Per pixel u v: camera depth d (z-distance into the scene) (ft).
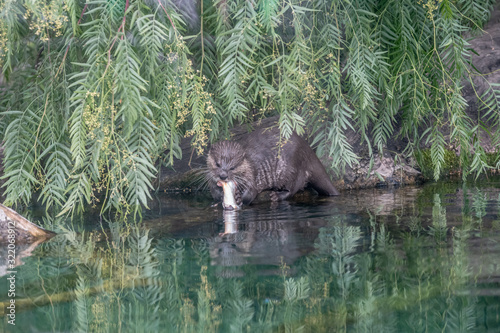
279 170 24.72
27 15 15.72
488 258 12.16
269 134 25.73
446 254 12.64
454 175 28.58
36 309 9.72
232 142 23.43
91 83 15.84
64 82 18.19
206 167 26.45
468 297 9.75
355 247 13.83
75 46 18.90
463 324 8.53
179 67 16.85
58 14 15.75
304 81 18.69
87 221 19.02
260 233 16.31
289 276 11.42
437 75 21.95
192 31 20.01
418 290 10.19
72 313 9.48
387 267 11.77
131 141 17.11
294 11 16.34
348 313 9.16
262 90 18.48
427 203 20.58
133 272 12.10
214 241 15.28
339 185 26.84
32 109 19.30
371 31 20.80
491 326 8.37
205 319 9.02
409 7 21.36
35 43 20.51
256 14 16.47
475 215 17.53
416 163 28.04
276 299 10.00
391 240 14.44
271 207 22.35
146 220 19.20
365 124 22.93
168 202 23.84
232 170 22.68
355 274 11.39
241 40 16.66
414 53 21.57
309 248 13.89
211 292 10.50
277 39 19.65
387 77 20.29
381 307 9.40
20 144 17.75
